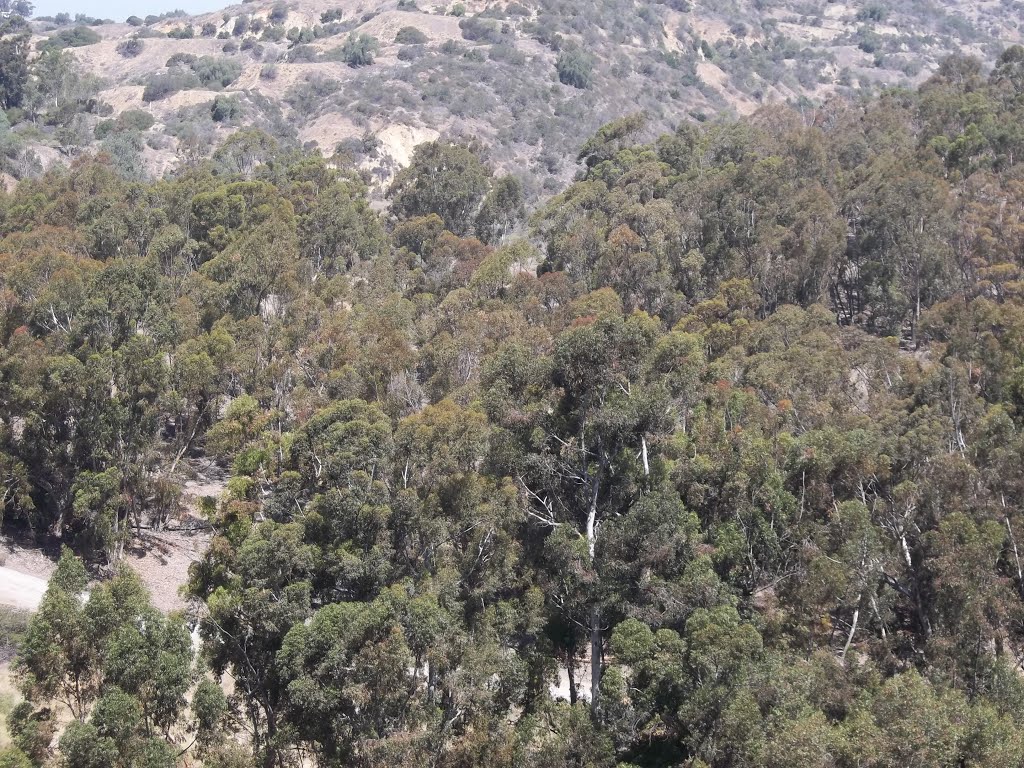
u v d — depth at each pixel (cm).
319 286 7819
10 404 5828
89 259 7412
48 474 5925
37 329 6278
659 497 4303
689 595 4044
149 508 6147
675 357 5438
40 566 5638
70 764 3266
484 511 4384
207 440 6122
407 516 4391
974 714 3206
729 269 7988
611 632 4278
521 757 3725
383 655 3647
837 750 3142
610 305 6888
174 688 3478
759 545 4400
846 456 4734
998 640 4041
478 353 6431
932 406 5428
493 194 11625
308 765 4097
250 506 4616
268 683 3916
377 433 4656
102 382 5666
